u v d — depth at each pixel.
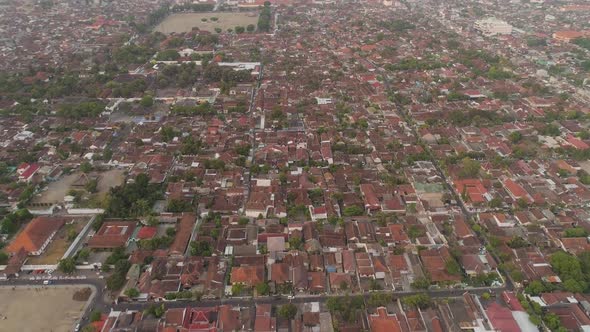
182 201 191.75
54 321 140.25
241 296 149.75
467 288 153.88
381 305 143.62
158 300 147.88
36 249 166.00
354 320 137.25
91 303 146.62
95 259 163.88
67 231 180.25
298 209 191.25
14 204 196.88
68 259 157.75
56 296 149.50
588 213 192.12
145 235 174.50
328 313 140.50
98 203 197.00
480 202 196.38
